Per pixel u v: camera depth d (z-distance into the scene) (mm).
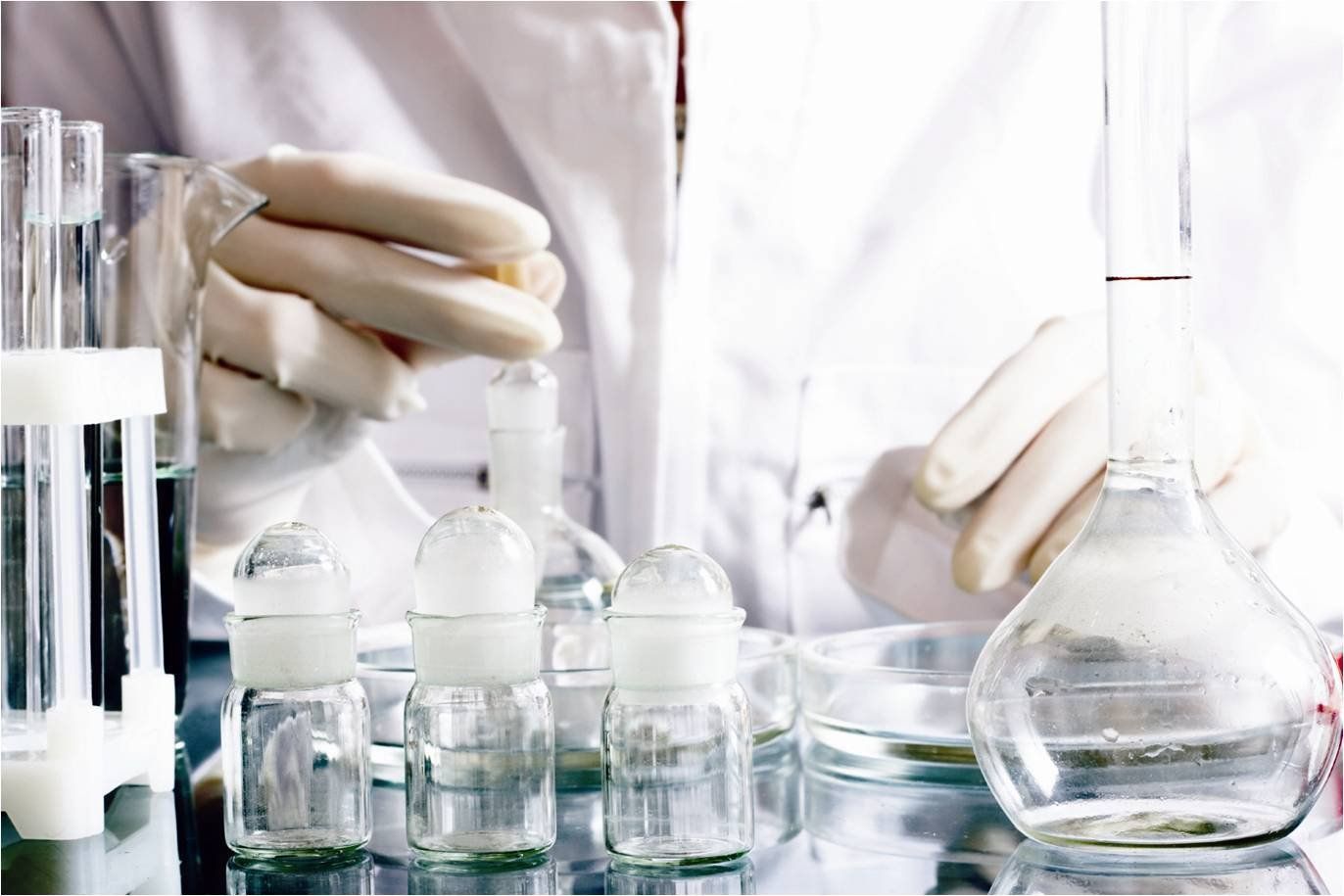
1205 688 364
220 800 492
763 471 955
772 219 944
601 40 885
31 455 456
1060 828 375
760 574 961
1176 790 367
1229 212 982
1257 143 972
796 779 513
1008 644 387
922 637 596
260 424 779
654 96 886
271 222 775
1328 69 952
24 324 467
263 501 835
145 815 475
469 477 991
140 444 512
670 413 932
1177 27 376
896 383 950
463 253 749
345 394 774
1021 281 990
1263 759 365
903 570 892
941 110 964
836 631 957
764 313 944
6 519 462
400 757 503
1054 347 743
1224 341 992
